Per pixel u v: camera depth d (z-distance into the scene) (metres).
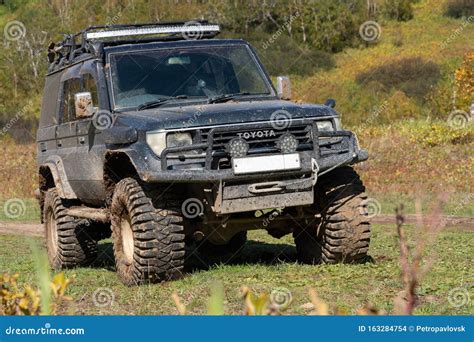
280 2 159.62
